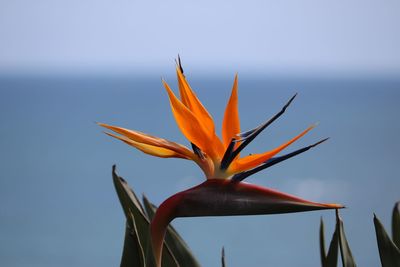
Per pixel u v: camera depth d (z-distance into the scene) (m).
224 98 136.00
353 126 80.81
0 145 72.19
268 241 31.89
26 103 135.00
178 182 47.97
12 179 52.59
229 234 33.69
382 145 64.06
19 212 41.03
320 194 42.06
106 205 43.12
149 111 112.62
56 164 58.44
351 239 30.45
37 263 29.53
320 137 68.81
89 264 29.73
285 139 64.56
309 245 31.12
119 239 34.75
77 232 35.91
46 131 84.81
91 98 148.00
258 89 176.88
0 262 29.53
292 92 159.25
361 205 38.97
